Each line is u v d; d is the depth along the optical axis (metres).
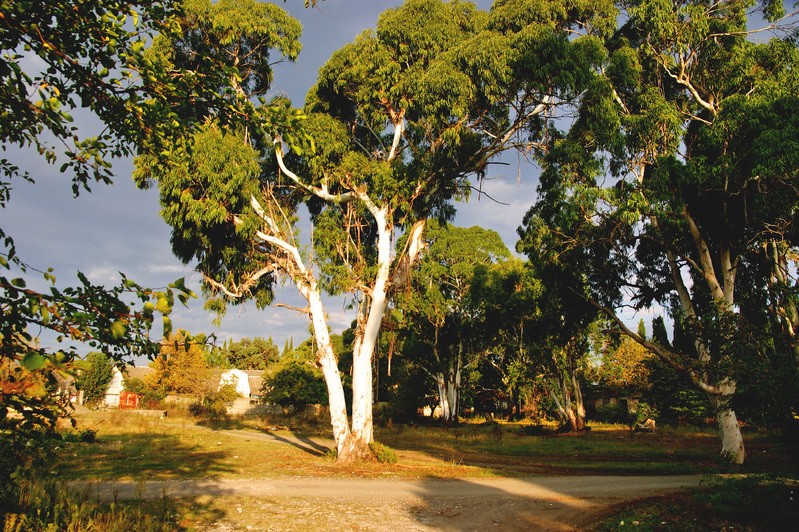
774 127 17.56
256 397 60.22
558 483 14.42
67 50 3.52
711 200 20.97
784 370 10.09
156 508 9.49
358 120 21.97
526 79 16.69
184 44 18.70
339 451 18.62
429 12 18.86
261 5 19.44
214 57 3.94
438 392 54.19
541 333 37.25
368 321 19.44
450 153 18.02
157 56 3.80
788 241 20.06
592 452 26.56
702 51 21.09
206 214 17.27
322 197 20.34
